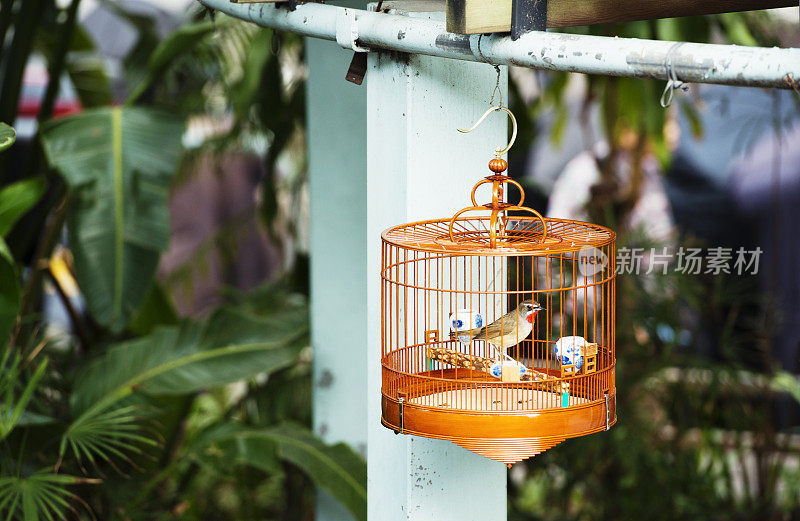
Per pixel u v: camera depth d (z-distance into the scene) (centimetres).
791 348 697
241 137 773
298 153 770
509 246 304
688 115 687
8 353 488
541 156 889
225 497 765
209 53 716
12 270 473
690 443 664
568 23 334
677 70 255
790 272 759
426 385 334
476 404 314
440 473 391
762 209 780
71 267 705
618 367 632
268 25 409
